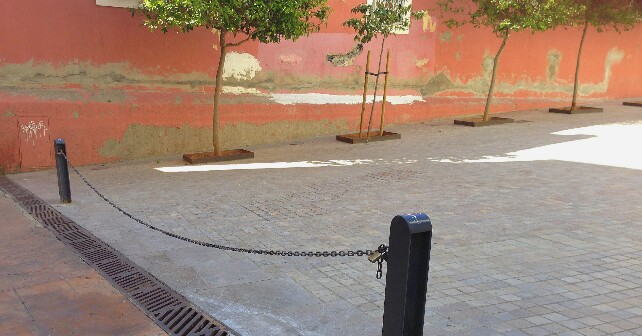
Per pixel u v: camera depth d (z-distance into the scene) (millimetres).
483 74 15078
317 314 3779
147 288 4230
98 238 5477
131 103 10383
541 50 15914
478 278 4375
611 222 5844
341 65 12938
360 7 11180
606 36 17094
